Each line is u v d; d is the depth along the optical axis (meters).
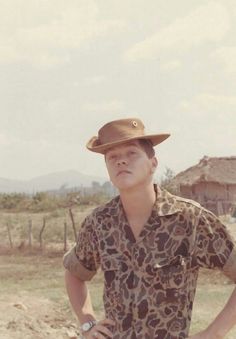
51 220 35.56
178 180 43.41
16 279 17.00
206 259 2.68
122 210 2.74
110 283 2.70
